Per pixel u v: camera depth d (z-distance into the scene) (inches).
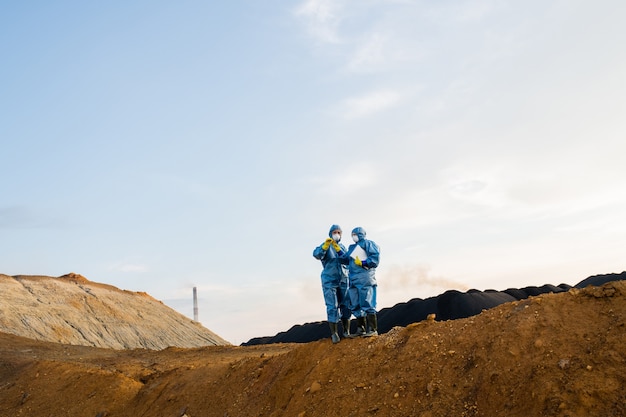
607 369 225.9
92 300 2468.0
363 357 339.6
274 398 375.9
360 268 366.6
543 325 266.4
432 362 295.7
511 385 247.3
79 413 553.6
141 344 2269.9
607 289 265.9
